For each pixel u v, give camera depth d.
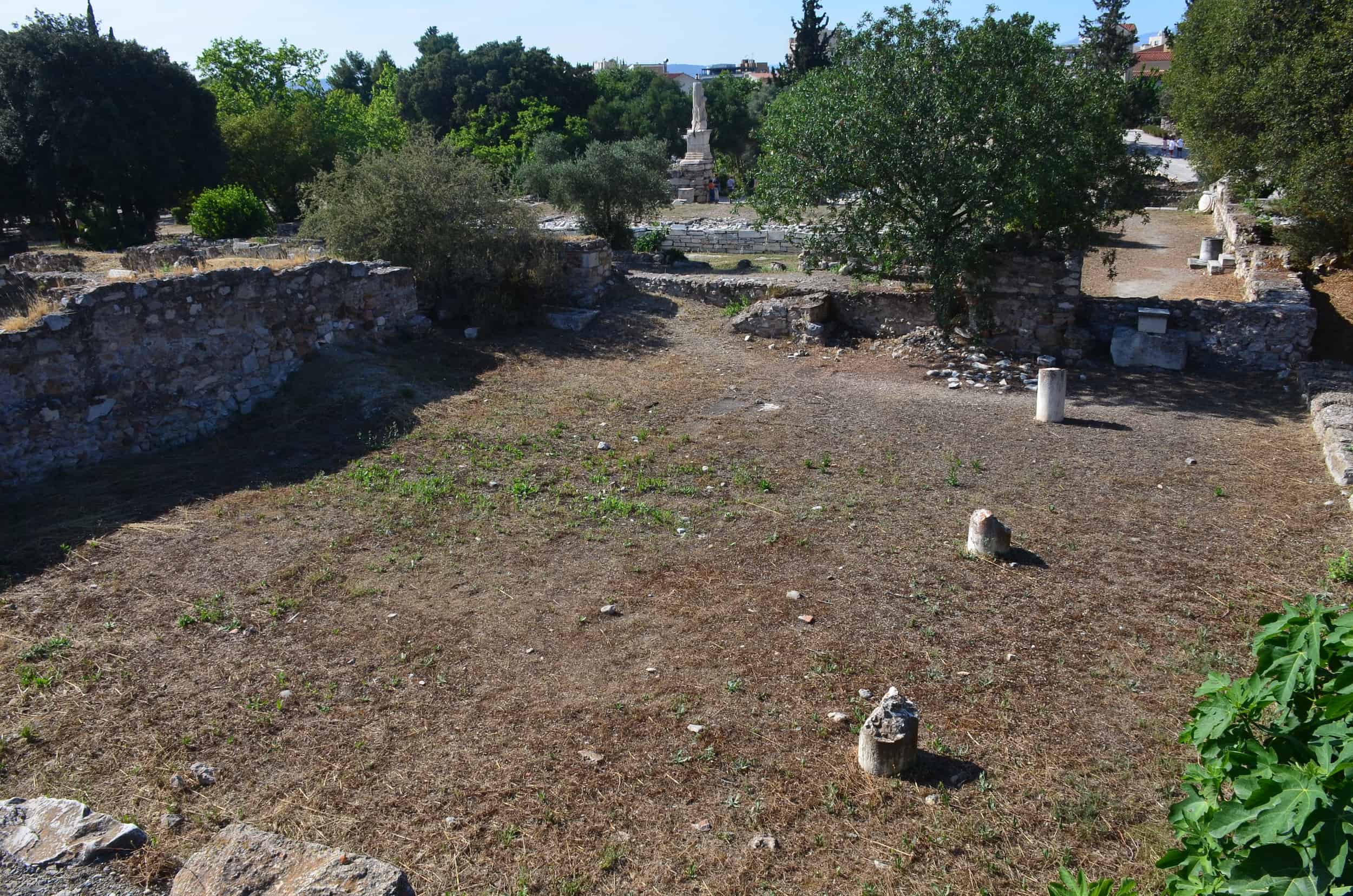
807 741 5.45
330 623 6.73
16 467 9.34
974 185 13.09
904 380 13.87
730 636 6.62
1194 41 25.55
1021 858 4.54
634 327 16.39
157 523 8.38
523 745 5.40
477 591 7.27
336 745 5.37
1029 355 14.85
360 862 3.05
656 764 5.23
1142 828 4.73
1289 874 2.66
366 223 15.76
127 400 10.34
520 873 4.42
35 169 27.22
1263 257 19.53
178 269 12.39
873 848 4.62
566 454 10.45
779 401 12.66
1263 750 3.09
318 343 13.09
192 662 6.18
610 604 7.04
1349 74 15.42
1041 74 13.30
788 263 22.39
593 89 58.19
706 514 8.83
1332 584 7.28
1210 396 12.95
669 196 24.95
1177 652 6.41
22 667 6.04
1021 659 6.34
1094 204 14.03
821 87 14.38
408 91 57.59
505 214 16.70
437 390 12.68
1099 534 8.36
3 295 12.97
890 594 7.24
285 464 9.98
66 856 3.21
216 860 3.09
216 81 43.50
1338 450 9.71
